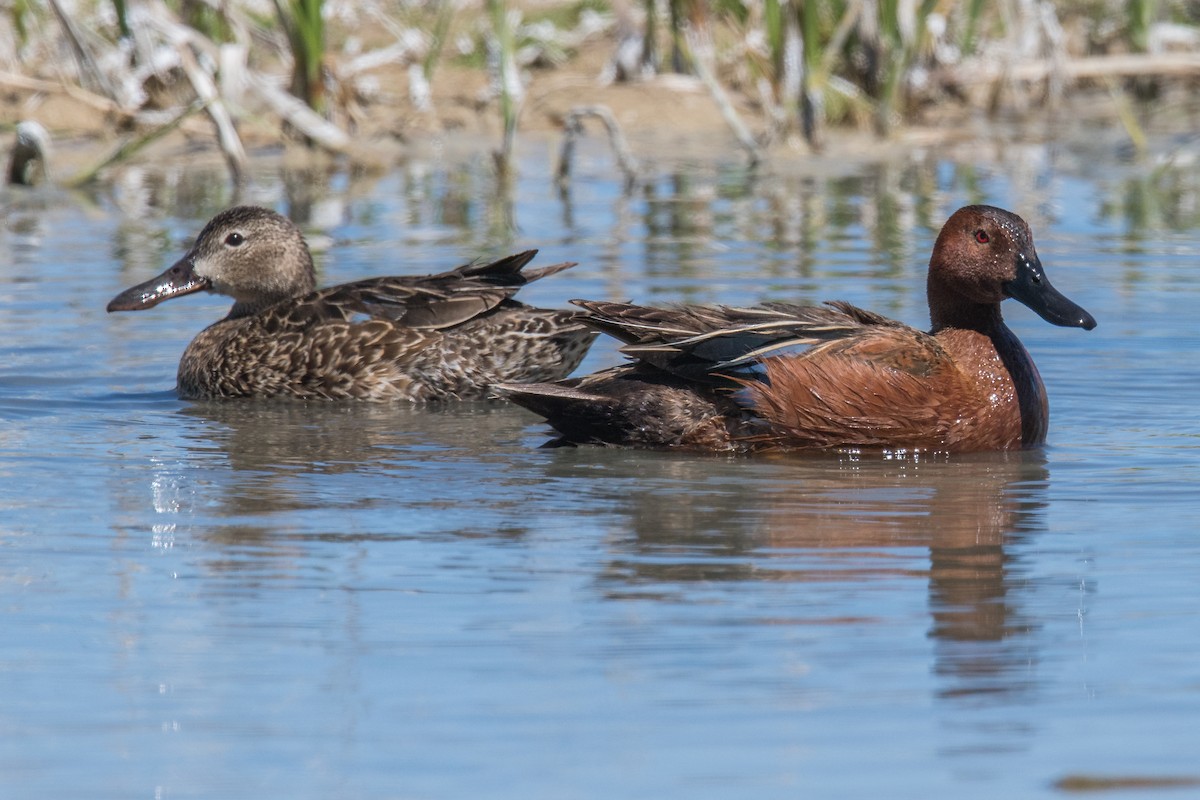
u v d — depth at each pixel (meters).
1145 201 23.19
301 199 23.42
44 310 17.00
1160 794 6.88
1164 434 12.89
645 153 27.09
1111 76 30.02
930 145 27.86
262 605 9.03
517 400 12.53
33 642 8.54
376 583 9.37
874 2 28.38
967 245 12.66
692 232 20.89
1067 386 14.46
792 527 10.40
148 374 15.34
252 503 10.99
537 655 8.30
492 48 28.61
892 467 11.97
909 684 7.95
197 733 7.50
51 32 28.23
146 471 11.87
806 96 27.31
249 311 16.33
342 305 15.07
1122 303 17.16
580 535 10.26
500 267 15.21
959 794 6.88
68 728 7.56
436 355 14.65
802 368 12.21
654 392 12.41
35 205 23.09
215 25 27.78
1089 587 9.27
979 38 31.16
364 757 7.24
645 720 7.55
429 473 11.84
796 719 7.56
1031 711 7.65
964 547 9.99
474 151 27.17
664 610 8.91
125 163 26.02
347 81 27.41
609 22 31.48
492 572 9.55
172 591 9.27
